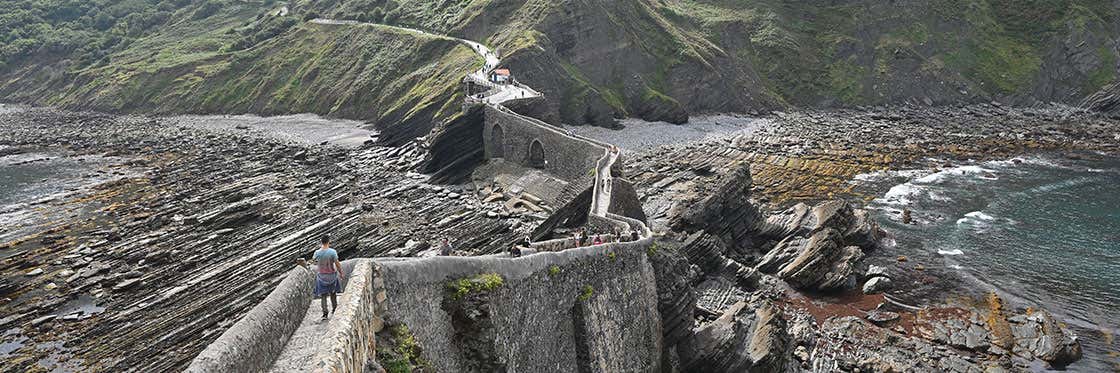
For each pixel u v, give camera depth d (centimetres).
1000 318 4669
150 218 6525
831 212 6100
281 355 1243
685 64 13600
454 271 1934
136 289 4800
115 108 15075
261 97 14262
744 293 5094
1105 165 9081
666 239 4431
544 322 2389
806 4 16538
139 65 16512
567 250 2673
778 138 10800
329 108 13200
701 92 13438
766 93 14300
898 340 4381
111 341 4031
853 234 6019
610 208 4912
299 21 16938
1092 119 12706
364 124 12200
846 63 15188
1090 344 4350
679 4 16550
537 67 11475
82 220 6644
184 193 7475
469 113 8306
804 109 14250
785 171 8700
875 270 5441
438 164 8256
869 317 4762
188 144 10731
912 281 5391
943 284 5319
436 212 6794
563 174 7012
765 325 3975
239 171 8625
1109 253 5916
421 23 14875
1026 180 8331
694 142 10594
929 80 14838
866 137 10838
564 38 12706
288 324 1327
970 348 4316
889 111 13938
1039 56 15450
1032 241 6244
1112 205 7288
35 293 4816
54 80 17212
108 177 8594
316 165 8981
